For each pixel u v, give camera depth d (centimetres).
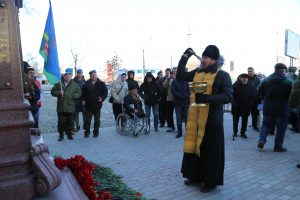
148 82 940
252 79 846
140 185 480
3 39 239
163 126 1052
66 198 240
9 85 240
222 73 446
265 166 575
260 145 688
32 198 233
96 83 872
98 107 871
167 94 955
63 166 313
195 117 460
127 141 816
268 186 475
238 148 721
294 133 914
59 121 830
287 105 668
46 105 2036
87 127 875
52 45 582
